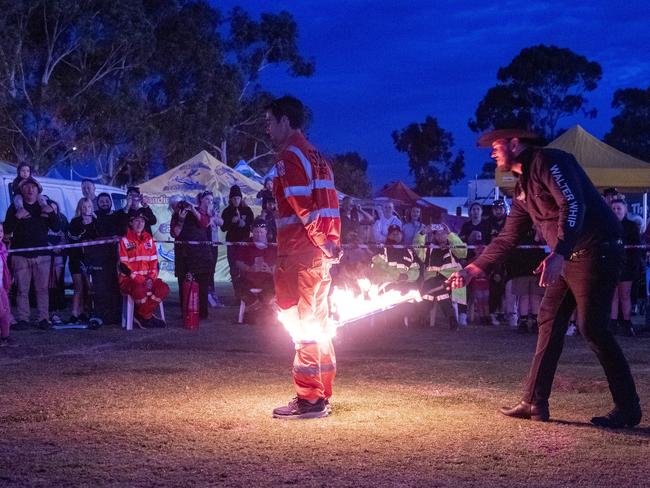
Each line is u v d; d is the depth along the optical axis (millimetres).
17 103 38656
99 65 42438
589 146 19781
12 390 7027
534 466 4555
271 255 13297
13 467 4527
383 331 12391
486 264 6105
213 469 4469
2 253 10461
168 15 46906
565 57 62125
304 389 5816
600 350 5605
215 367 8438
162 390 7023
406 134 82438
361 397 6660
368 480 4273
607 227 5539
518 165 5617
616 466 4566
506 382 7484
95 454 4797
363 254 12594
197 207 14336
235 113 50188
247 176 27578
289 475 4359
